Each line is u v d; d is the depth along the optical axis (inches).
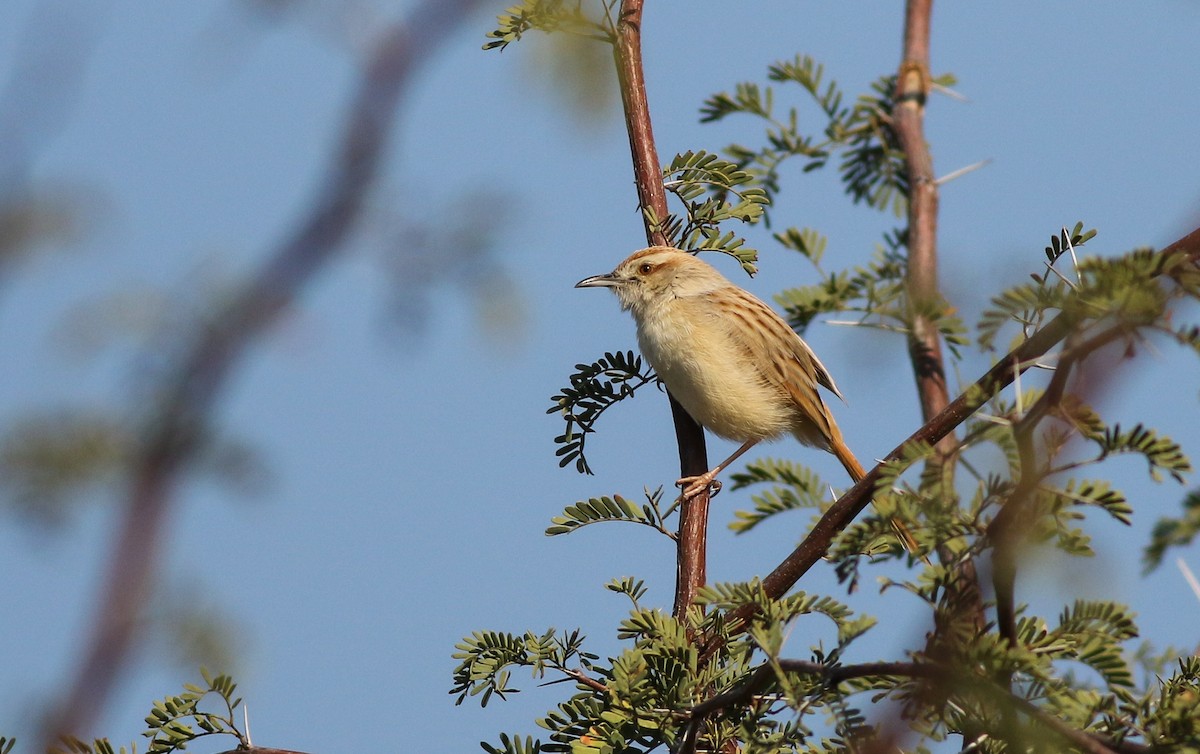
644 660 264.2
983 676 213.2
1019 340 281.0
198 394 175.0
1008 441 213.9
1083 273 220.1
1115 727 239.0
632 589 293.3
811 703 230.5
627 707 262.2
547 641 287.1
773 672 238.2
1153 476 199.6
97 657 136.9
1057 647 241.1
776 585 279.3
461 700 285.9
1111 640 236.5
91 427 169.8
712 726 273.1
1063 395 202.5
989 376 241.9
